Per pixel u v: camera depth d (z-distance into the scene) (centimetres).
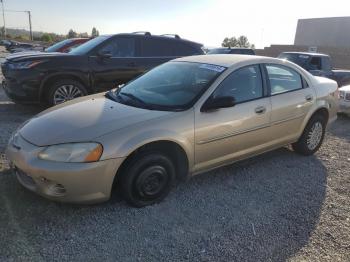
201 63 446
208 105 380
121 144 324
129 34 780
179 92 398
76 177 310
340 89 865
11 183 386
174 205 367
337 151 575
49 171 309
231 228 332
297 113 486
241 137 416
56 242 297
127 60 766
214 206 370
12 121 643
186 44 852
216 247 303
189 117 366
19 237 299
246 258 291
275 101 452
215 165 405
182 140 359
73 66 702
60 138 321
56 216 333
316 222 351
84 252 287
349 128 745
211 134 383
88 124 337
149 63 792
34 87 675
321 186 435
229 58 452
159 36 823
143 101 396
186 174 382
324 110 538
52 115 372
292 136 495
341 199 404
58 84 695
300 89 496
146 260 282
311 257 297
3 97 887
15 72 671
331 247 312
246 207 372
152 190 357
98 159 315
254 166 486
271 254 298
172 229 325
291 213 365
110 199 369
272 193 408
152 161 347
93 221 329
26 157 322
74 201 320
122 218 337
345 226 347
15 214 330
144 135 335
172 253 292
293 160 518
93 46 741
